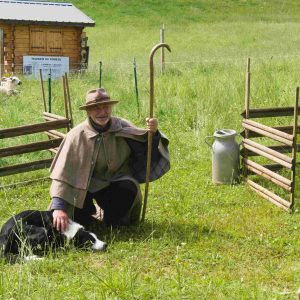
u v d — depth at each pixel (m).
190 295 5.26
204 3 48.75
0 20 22.02
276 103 12.88
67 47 22.92
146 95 14.80
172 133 11.64
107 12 45.72
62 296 5.28
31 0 25.64
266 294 5.25
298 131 8.78
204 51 29.25
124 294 5.30
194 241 6.52
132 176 7.11
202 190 8.44
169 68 19.50
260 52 26.42
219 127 11.50
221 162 8.64
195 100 13.77
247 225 7.03
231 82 14.55
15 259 5.99
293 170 7.46
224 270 5.86
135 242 6.54
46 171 9.47
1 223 7.26
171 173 9.24
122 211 6.94
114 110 13.73
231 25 40.78
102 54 31.17
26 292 5.32
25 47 22.62
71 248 6.25
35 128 8.85
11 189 8.58
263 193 8.10
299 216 7.33
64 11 23.62
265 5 49.25
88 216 7.02
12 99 15.85
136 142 6.93
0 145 10.82
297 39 33.56
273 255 6.23
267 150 8.06
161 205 7.75
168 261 6.07
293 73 15.70
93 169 6.73
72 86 17.58
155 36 37.41
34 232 6.21
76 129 6.78
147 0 48.62
